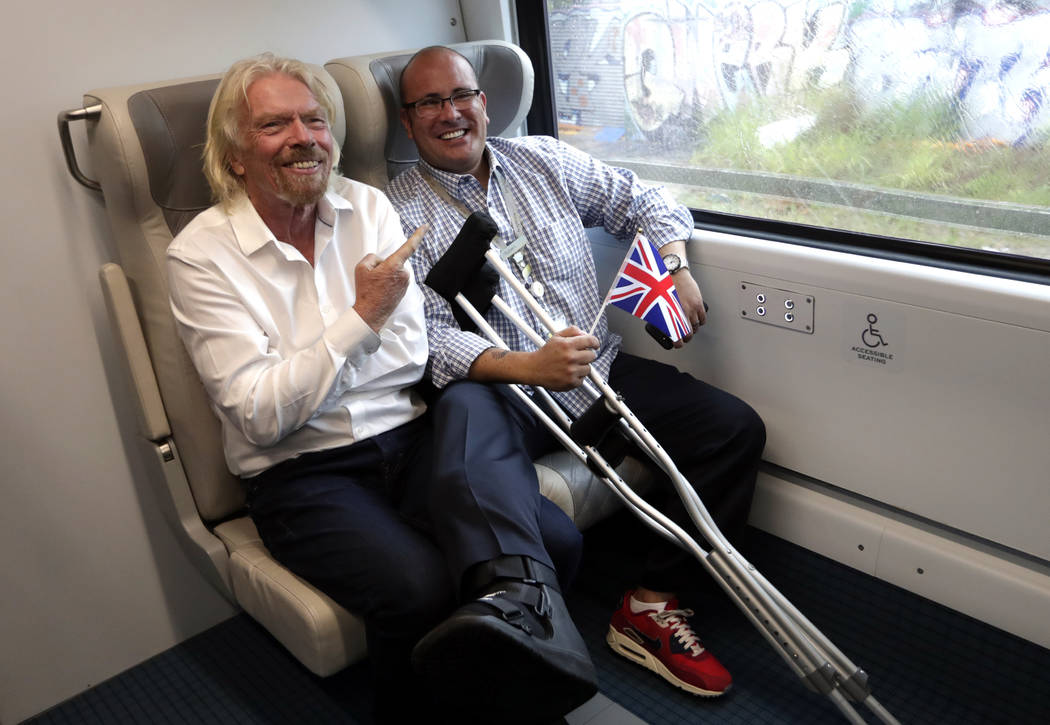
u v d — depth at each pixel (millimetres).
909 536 1950
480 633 1229
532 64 2410
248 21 2053
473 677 1312
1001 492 1752
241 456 1737
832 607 1973
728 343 2129
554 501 1840
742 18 1994
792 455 2104
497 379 1730
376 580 1513
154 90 1675
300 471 1713
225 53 2033
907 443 1863
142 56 1911
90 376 1931
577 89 2426
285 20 2111
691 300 1961
